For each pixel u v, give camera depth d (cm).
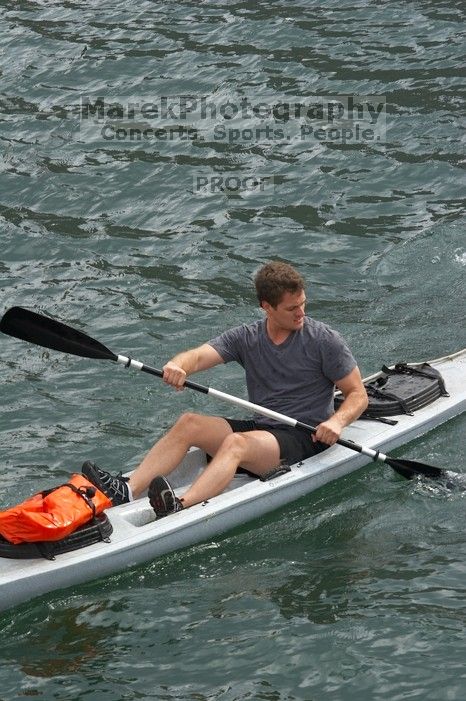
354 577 1895
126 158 4119
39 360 2842
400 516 2102
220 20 5300
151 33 5194
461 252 3403
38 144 4253
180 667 1675
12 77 4812
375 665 1652
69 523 1841
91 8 5562
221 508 2025
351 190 3862
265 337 2152
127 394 2670
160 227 3669
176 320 3073
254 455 2105
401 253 3425
